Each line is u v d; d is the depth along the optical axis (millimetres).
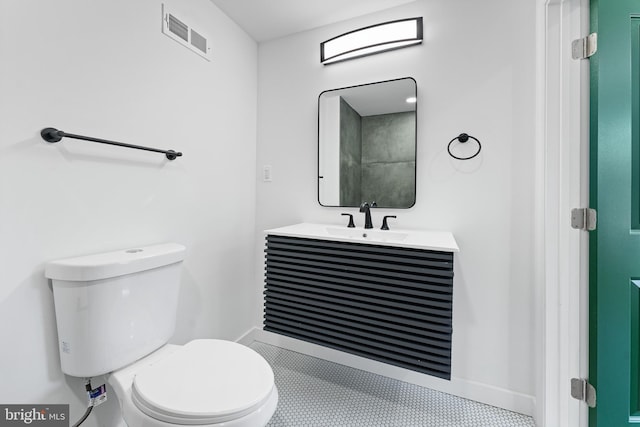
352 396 1513
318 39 1885
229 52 1786
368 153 1743
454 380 1542
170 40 1388
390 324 1285
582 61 1163
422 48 1609
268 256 1582
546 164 1229
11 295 864
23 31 873
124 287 1016
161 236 1359
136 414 812
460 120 1528
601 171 1100
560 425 1207
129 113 1200
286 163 1988
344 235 1655
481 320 1497
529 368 1405
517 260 1423
